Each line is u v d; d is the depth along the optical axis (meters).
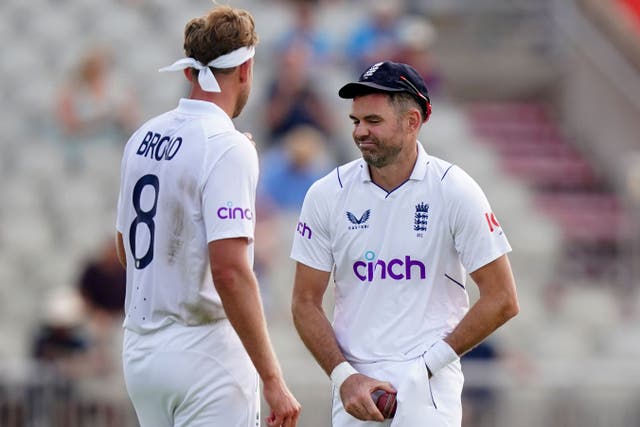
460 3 53.31
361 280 15.97
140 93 46.84
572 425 29.42
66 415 28.88
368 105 15.56
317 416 28.77
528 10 53.69
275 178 37.75
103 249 32.34
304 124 40.41
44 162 42.72
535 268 40.41
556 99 52.03
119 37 50.28
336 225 16.05
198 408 15.84
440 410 15.65
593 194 46.41
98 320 31.66
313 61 45.53
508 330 36.84
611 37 49.03
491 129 49.66
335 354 15.93
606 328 37.84
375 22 46.41
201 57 15.99
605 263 41.72
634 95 46.78
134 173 16.28
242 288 15.38
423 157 15.98
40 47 49.44
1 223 40.19
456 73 52.00
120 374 29.62
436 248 15.78
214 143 15.71
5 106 46.03
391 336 15.82
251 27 16.19
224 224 15.41
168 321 15.89
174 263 15.83
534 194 45.59
